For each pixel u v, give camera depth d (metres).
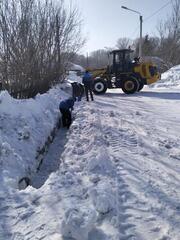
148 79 19.92
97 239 3.55
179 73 25.98
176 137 7.92
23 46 12.65
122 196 4.56
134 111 12.15
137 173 5.46
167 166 5.82
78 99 16.58
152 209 4.20
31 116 9.19
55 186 4.89
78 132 8.89
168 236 3.61
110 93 20.67
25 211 4.20
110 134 8.23
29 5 13.10
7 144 6.34
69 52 20.61
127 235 3.63
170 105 13.77
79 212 3.79
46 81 15.33
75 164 6.07
